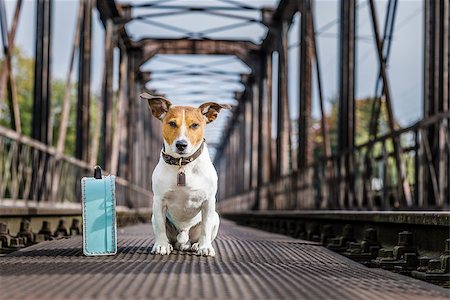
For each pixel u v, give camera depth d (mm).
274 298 2166
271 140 12688
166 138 3025
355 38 6336
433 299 2246
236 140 22891
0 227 3643
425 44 4441
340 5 6555
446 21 4270
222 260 2977
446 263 2709
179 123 3010
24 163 5156
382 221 3453
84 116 8164
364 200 5402
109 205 3064
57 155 6215
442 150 4062
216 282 2396
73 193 7191
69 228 4961
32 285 2332
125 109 13500
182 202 3084
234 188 23234
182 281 2404
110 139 11219
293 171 9461
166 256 3045
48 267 2709
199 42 13414
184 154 3004
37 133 5973
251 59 13445
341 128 6371
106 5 10266
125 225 7371
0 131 4477
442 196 4051
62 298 2145
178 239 3219
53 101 22766
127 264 2789
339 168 6312
